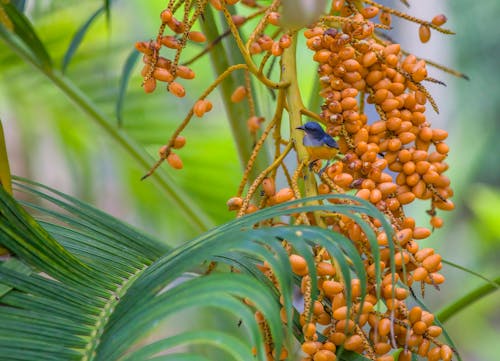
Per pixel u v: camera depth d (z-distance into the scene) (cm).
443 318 238
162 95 303
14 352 200
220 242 203
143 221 332
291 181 225
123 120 300
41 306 206
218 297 194
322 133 222
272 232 202
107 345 199
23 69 302
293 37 229
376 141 225
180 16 304
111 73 299
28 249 210
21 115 320
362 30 224
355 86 225
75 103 274
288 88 227
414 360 220
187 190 304
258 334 192
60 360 201
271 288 216
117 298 210
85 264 216
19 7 258
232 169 303
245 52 224
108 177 350
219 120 313
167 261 210
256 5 250
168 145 229
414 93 229
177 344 191
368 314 215
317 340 215
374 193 219
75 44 266
